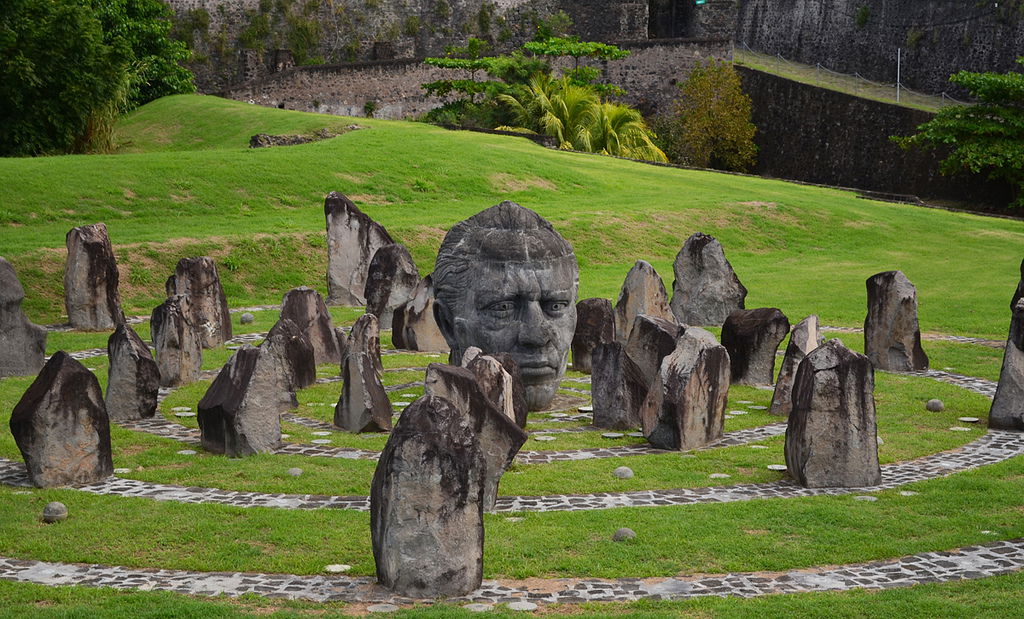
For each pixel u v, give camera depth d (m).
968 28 55.03
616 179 39.25
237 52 61.28
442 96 60.38
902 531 8.91
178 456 11.42
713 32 66.44
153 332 15.40
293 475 10.59
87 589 7.70
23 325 16.05
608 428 12.73
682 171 44.06
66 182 28.95
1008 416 12.64
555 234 14.03
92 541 8.72
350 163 34.38
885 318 16.70
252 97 56.19
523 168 37.12
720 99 57.19
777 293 24.53
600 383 12.82
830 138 54.50
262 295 24.17
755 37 71.56
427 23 64.62
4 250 23.19
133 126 48.44
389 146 37.25
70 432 10.34
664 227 31.47
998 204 46.38
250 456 11.36
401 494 7.61
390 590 7.70
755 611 7.25
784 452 11.19
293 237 26.45
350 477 10.54
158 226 26.98
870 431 10.34
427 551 7.61
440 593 7.62
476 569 7.75
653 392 12.05
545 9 66.25
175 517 9.30
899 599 7.43
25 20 37.12
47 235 25.03
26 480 10.48
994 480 10.39
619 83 62.56
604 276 26.34
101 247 19.94
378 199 32.34
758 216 33.56
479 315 13.70
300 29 61.91
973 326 20.73
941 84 56.38
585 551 8.46
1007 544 8.59
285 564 8.20
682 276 21.34
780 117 57.53
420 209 31.77
